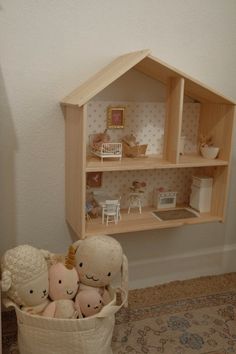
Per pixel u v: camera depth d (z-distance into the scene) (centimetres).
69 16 115
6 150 116
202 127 140
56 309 96
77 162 110
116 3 120
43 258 100
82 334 92
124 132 131
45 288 97
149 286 153
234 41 142
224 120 127
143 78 129
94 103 124
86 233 112
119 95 128
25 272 93
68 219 126
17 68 112
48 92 117
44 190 125
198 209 138
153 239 150
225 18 138
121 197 137
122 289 108
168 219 128
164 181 143
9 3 107
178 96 115
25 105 116
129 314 131
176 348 115
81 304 100
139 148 126
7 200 120
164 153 125
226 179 129
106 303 104
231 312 134
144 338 119
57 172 125
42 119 119
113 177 134
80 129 104
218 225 163
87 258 101
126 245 145
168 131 122
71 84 120
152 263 152
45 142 121
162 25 128
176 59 134
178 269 159
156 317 130
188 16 131
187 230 156
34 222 126
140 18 124
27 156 120
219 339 120
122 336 119
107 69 116
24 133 117
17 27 109
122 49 124
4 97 113
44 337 93
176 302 140
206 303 140
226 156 127
